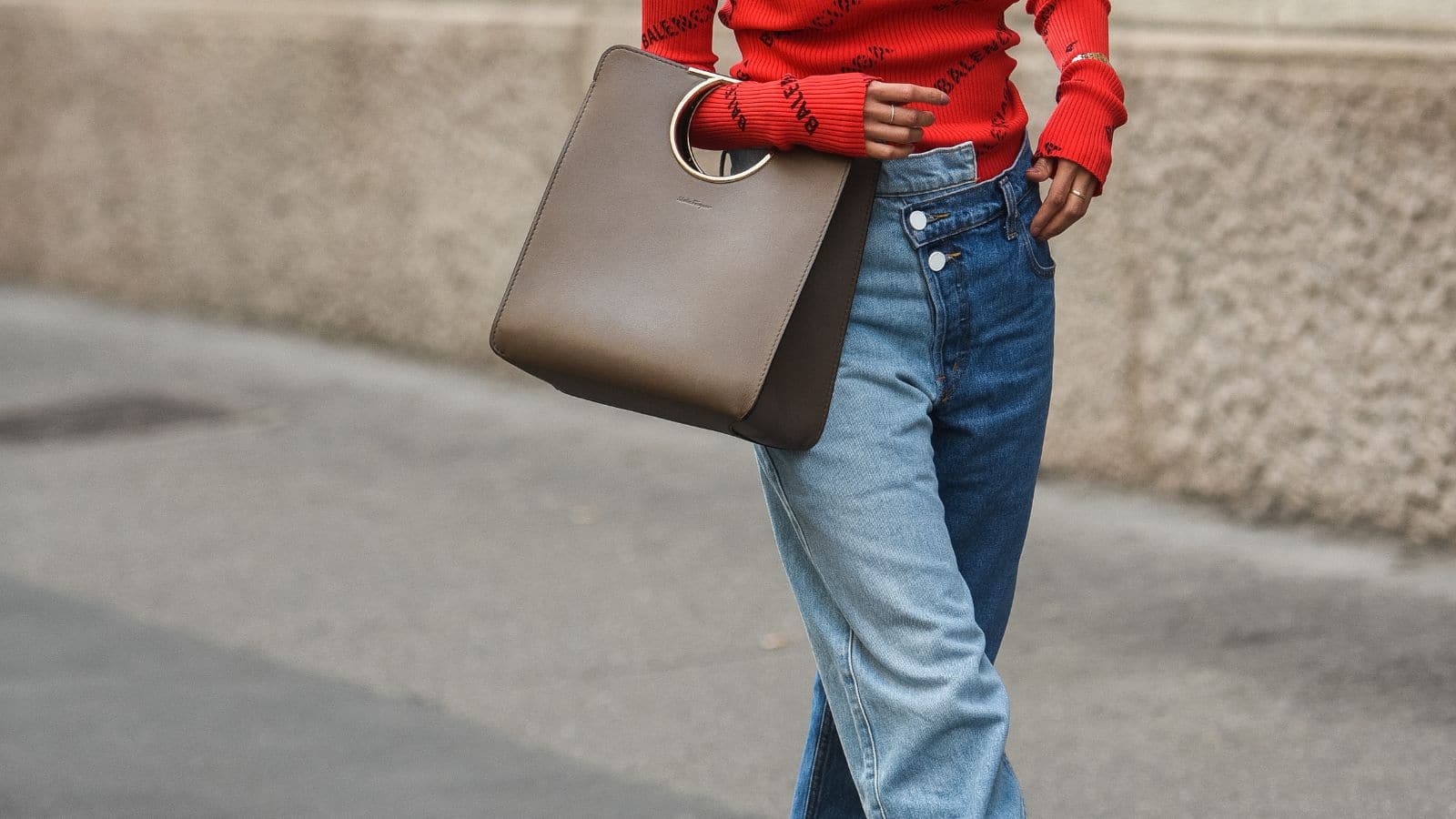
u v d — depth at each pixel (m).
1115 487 14.45
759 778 9.64
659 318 6.02
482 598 12.77
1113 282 14.21
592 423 17.69
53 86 24.23
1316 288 13.04
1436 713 9.80
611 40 18.30
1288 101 13.01
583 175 6.25
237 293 22.52
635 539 13.98
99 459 16.91
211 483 15.98
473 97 19.52
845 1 6.02
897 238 6.08
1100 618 11.70
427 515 14.84
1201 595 11.99
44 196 24.73
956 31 6.13
